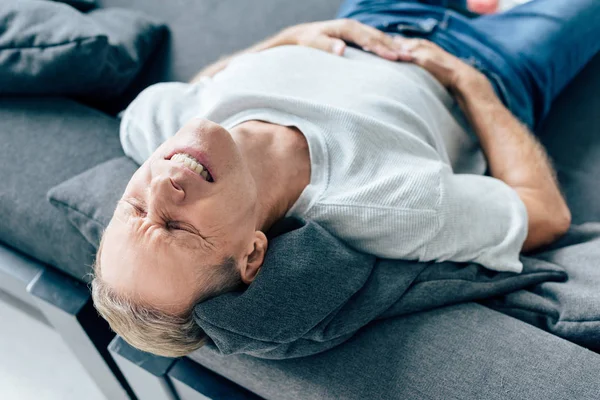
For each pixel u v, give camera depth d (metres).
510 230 0.81
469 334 0.72
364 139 0.81
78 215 0.84
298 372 0.71
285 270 0.69
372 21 1.12
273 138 0.83
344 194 0.77
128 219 0.67
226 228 0.68
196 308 0.66
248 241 0.71
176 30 1.34
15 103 1.01
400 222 0.75
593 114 1.17
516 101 1.08
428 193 0.75
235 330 0.66
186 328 0.70
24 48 0.96
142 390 0.97
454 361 0.69
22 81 0.98
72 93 1.07
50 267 0.96
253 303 0.67
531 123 1.12
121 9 1.30
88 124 1.00
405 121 0.88
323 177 0.80
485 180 0.85
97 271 0.71
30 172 0.92
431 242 0.76
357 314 0.72
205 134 0.68
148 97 0.98
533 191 0.93
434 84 1.04
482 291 0.79
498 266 0.79
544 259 0.91
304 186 0.82
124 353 0.86
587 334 0.73
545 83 1.10
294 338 0.68
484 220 0.80
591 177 1.10
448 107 1.06
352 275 0.73
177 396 0.93
